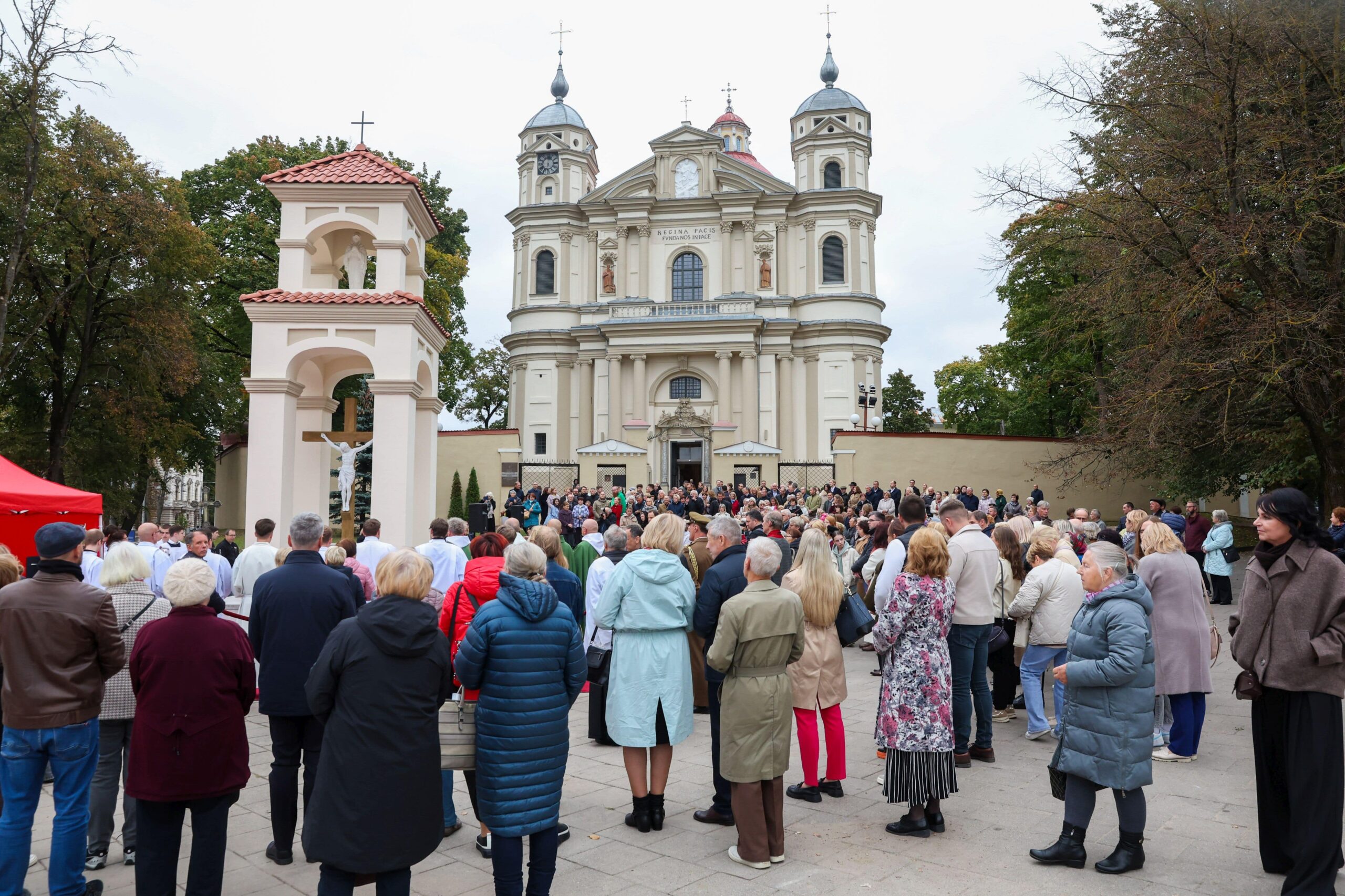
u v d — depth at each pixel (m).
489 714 5.02
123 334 28.02
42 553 5.30
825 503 24.23
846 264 48.28
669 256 50.06
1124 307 19.08
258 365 15.12
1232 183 17.30
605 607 6.34
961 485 33.34
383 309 15.09
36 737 5.13
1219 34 16.98
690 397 48.00
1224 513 17.25
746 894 5.30
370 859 4.30
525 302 50.88
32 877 5.77
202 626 4.96
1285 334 16.42
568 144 53.34
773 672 5.80
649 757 6.66
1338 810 4.92
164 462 32.59
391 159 40.69
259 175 35.69
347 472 15.88
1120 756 5.44
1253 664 5.25
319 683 4.45
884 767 7.67
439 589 9.99
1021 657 9.76
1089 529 13.57
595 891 5.38
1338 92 16.45
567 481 38.16
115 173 25.98
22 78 22.81
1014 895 5.23
